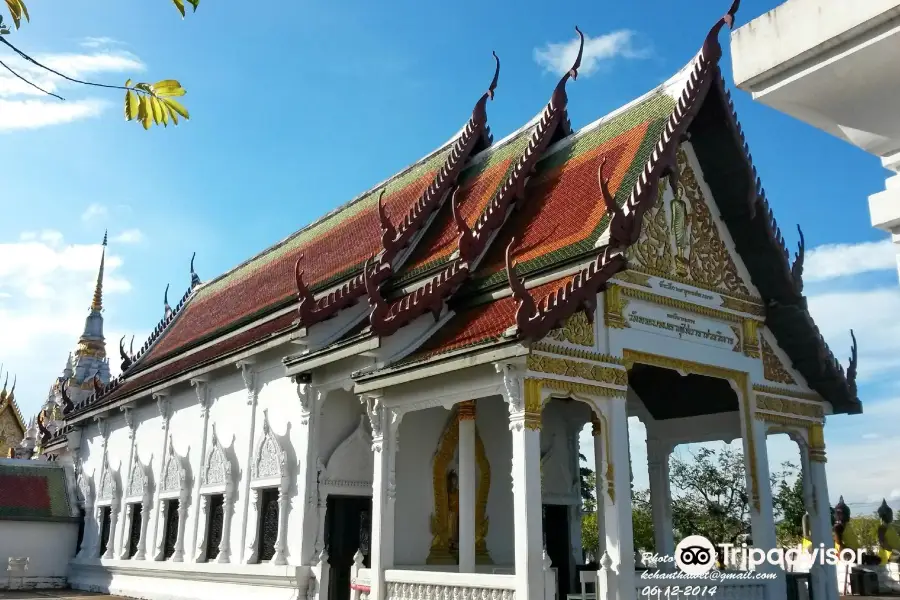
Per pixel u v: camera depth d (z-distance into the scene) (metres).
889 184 4.35
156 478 25.58
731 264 17.53
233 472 21.16
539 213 17.70
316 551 17.67
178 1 4.54
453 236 19.47
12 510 30.09
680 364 15.70
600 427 14.09
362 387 15.45
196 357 26.03
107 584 27.36
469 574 13.26
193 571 21.52
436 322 16.48
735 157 16.78
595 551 34.69
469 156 22.70
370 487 18.84
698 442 20.50
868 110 4.32
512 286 12.59
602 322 14.52
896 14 3.80
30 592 28.33
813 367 18.19
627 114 18.16
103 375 47.56
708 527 33.12
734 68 4.56
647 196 14.26
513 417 12.99
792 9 4.27
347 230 25.16
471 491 15.65
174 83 5.23
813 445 18.41
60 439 36.19
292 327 18.28
